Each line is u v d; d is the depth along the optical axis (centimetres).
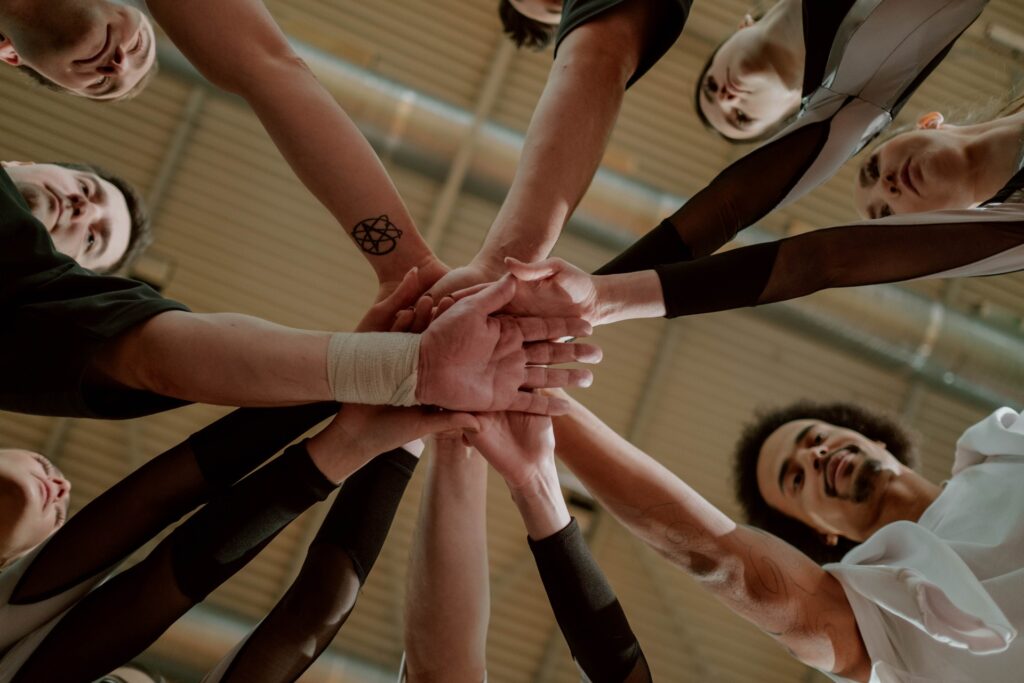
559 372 133
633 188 220
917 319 224
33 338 124
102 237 170
